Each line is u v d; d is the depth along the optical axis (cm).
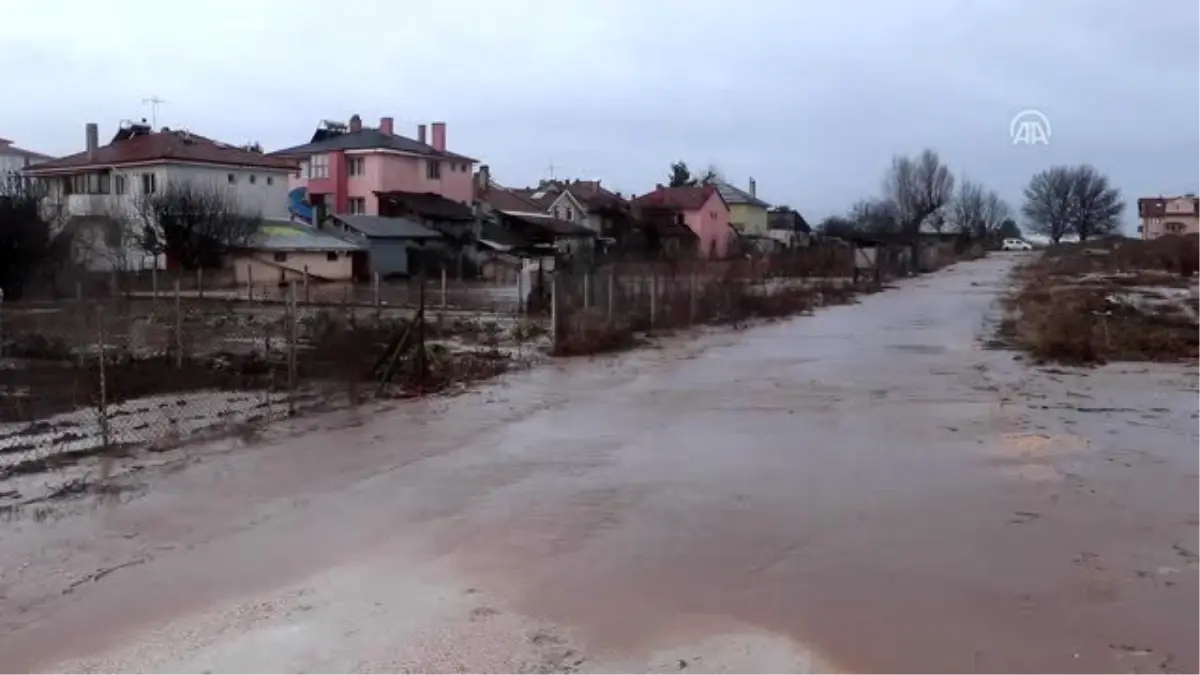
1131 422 1148
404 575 613
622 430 1093
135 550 658
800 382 1483
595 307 2136
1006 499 796
